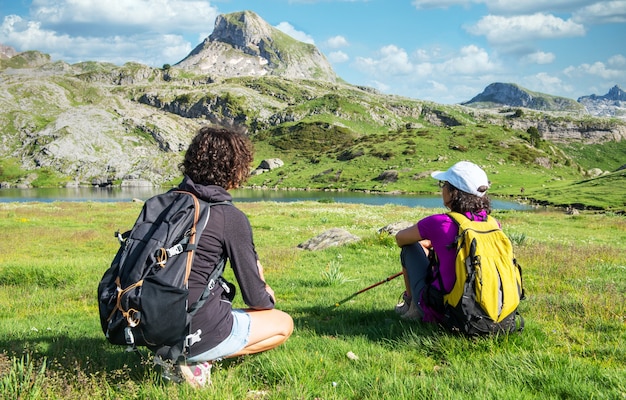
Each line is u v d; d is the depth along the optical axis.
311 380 3.99
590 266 12.00
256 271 3.65
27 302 10.18
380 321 6.46
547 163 183.88
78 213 37.97
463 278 4.82
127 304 3.09
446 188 5.28
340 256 15.34
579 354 5.04
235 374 4.13
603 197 97.25
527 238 18.97
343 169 183.50
